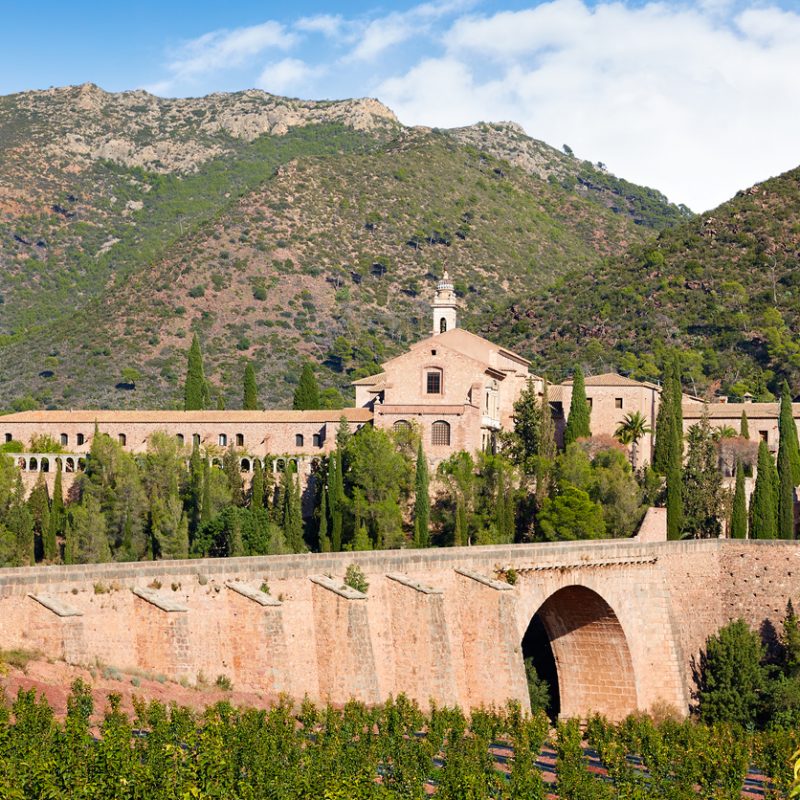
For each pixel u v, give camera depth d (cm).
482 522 14888
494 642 10312
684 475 15912
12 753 6259
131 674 8094
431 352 16775
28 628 7925
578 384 17762
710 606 13700
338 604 9200
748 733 11775
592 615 12425
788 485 15288
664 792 8881
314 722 8244
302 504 16662
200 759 6644
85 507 14512
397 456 15125
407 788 7700
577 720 10738
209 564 8806
